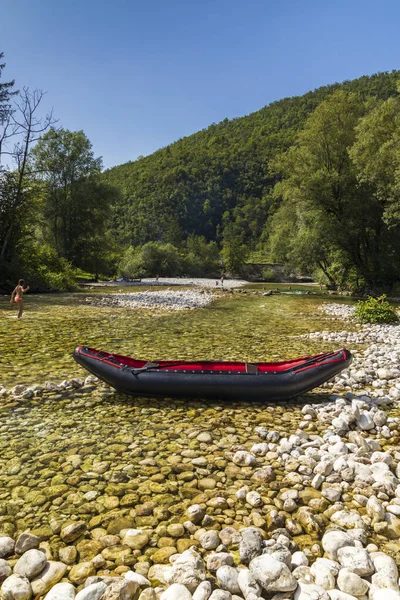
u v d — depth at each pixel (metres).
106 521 3.21
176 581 2.49
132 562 2.75
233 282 57.84
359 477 3.82
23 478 3.87
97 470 4.03
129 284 43.16
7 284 27.39
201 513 3.27
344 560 2.68
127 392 6.28
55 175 45.84
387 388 7.02
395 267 31.73
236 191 159.88
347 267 34.84
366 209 31.33
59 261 33.69
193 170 162.12
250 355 9.48
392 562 2.68
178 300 25.11
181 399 6.24
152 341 11.11
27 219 30.88
